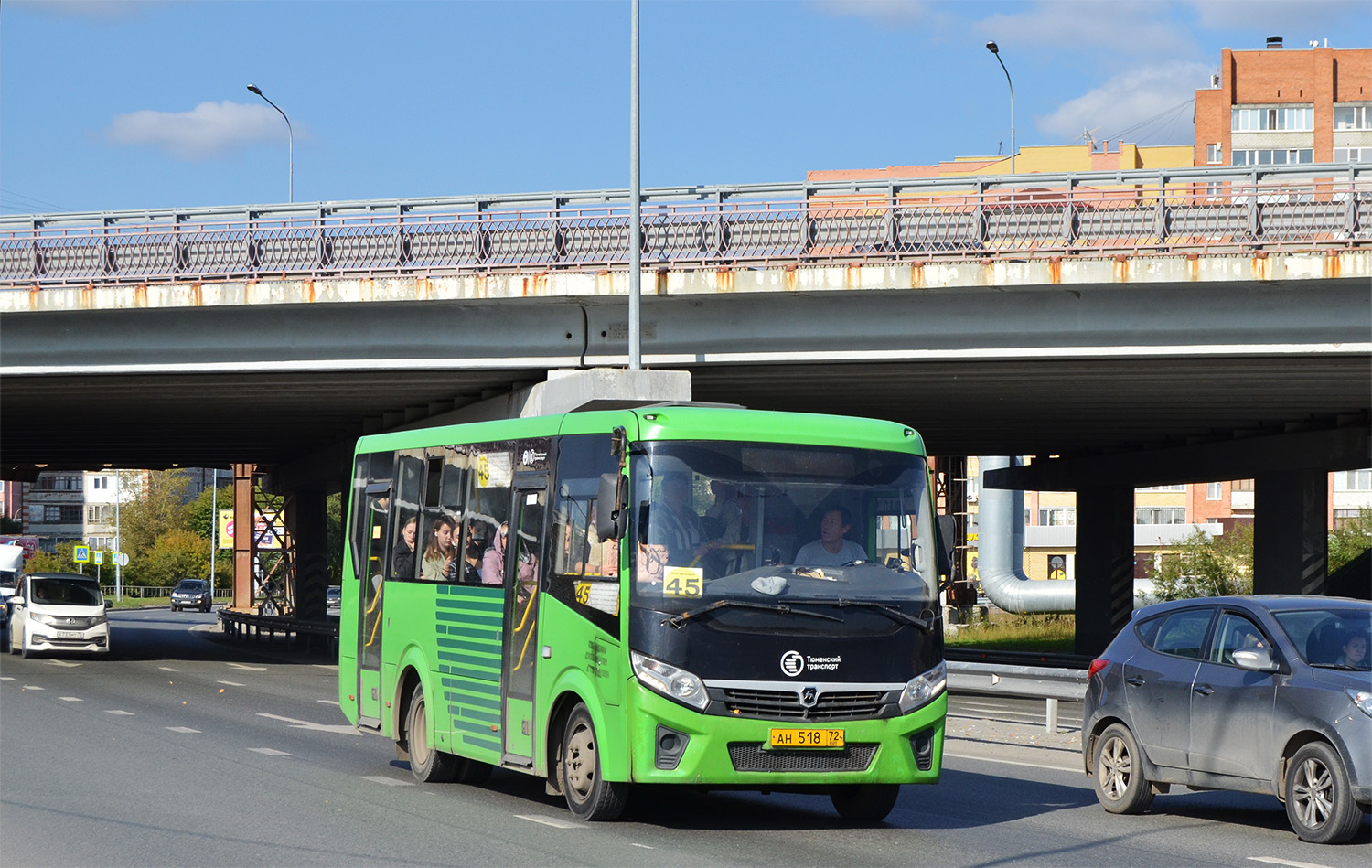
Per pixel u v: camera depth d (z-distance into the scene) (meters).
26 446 47.66
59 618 33.47
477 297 27.38
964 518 63.88
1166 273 24.56
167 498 116.44
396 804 11.89
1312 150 90.12
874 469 11.16
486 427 13.09
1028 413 34.88
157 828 10.56
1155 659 11.79
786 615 10.56
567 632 11.22
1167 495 97.50
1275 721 10.52
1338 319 24.67
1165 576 52.88
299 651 41.59
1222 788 10.99
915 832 10.91
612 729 10.58
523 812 11.50
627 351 27.88
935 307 26.16
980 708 23.89
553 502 11.70
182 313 29.30
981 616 62.88
